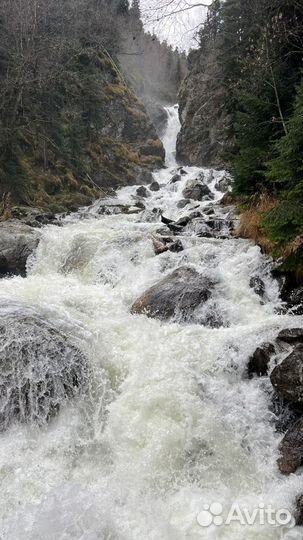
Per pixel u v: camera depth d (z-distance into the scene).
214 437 4.38
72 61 25.53
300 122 6.06
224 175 21.69
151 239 9.64
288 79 9.95
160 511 3.77
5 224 11.77
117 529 3.53
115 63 33.38
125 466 4.28
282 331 5.24
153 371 5.16
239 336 5.44
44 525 3.47
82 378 5.12
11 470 4.29
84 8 29.78
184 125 31.03
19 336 5.20
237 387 4.94
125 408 4.79
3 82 20.34
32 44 21.53
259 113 9.51
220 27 15.77
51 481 4.17
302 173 6.38
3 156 18.03
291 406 4.55
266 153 8.95
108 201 19.89
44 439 4.65
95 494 3.90
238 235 9.38
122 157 26.41
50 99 22.83
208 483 4.07
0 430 4.75
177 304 6.46
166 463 4.23
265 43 10.23
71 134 22.62
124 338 5.88
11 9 22.50
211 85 20.95
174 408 4.62
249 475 4.12
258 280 6.92
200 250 8.33
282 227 6.28
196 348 5.45
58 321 5.88
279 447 4.25
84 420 4.84
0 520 3.72
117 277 8.79
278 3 10.57
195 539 3.51
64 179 21.03
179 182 22.58
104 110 26.86
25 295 7.28
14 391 4.88
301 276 6.61
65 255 10.22
